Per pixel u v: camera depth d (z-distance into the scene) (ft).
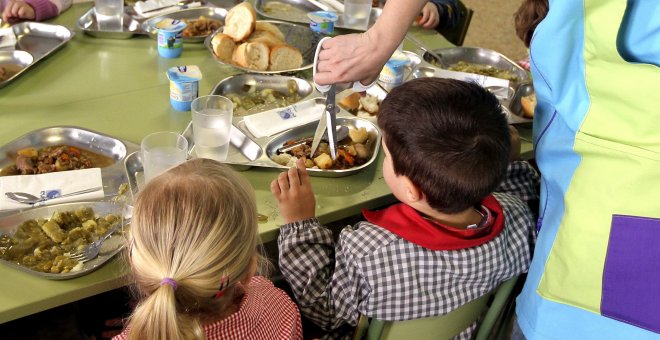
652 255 3.54
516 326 4.65
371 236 4.10
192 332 2.93
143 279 3.10
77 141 5.10
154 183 3.16
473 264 4.13
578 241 3.80
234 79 6.16
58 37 6.72
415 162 3.88
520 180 5.17
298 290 4.36
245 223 3.23
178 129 5.38
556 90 3.86
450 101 3.88
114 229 4.15
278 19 7.68
